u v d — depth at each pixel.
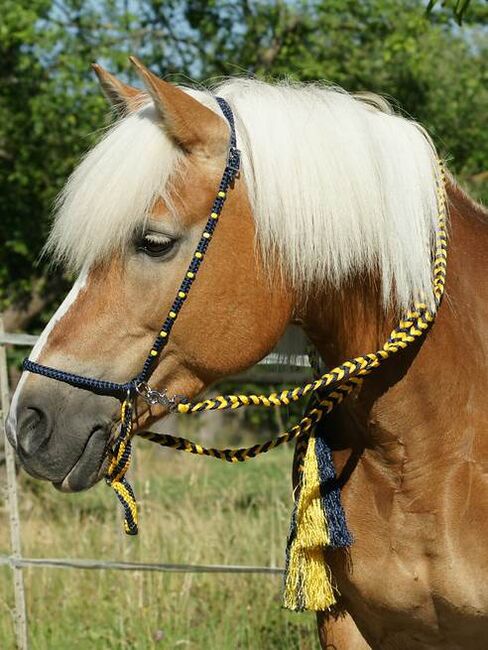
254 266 2.17
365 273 2.26
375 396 2.30
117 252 2.10
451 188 2.51
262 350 2.22
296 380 3.95
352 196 2.17
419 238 2.23
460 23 3.03
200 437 10.35
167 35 8.01
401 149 2.26
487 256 2.44
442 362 2.29
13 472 4.05
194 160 2.14
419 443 2.30
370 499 2.36
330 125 2.20
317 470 2.37
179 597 4.37
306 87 2.36
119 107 2.38
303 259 2.17
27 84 7.86
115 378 2.13
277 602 4.30
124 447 2.15
